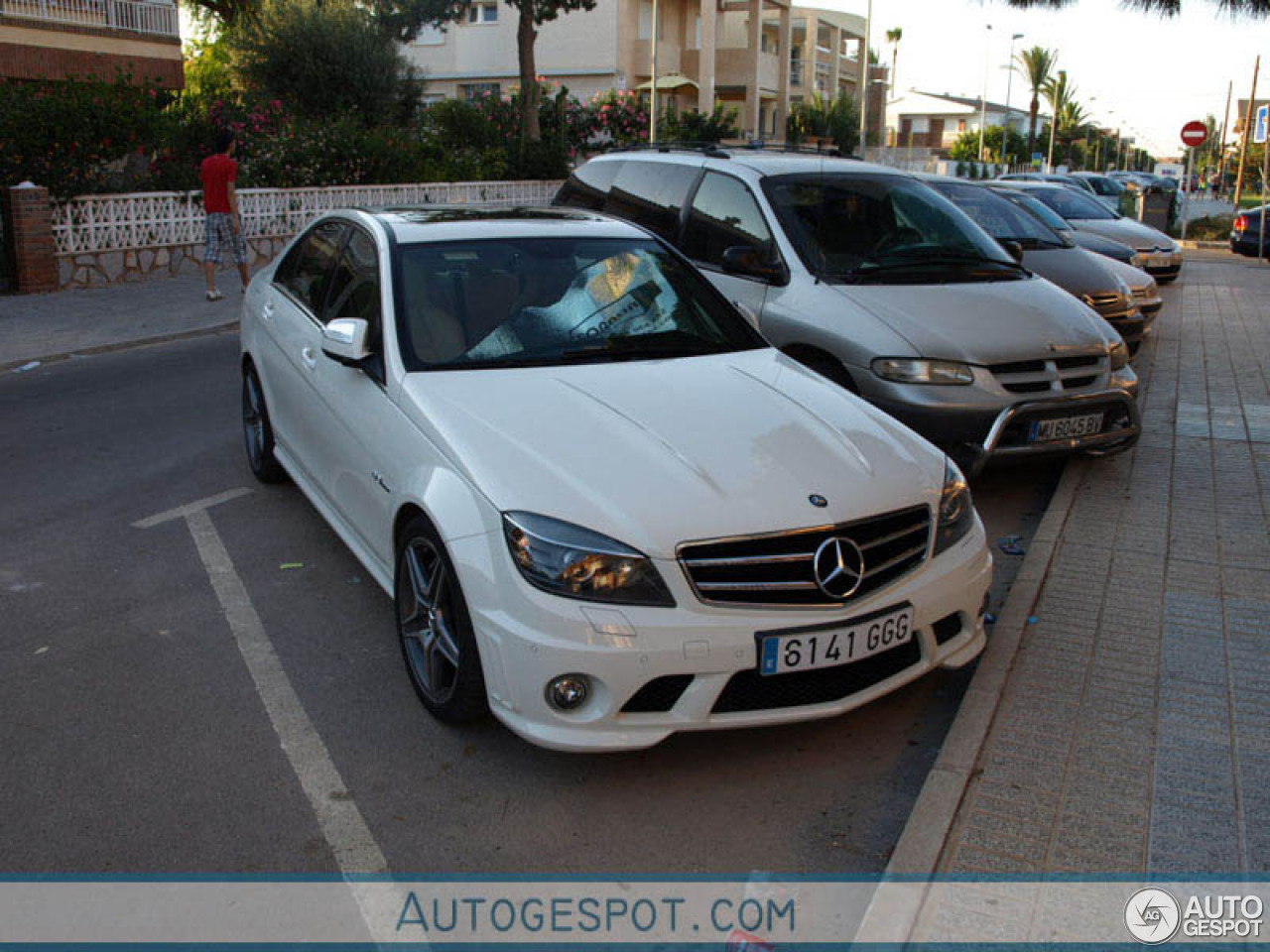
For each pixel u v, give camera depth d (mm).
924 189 7418
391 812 3297
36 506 5977
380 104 26875
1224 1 10039
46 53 22094
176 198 15703
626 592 3172
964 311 6066
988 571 3848
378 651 4324
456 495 3473
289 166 18906
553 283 4648
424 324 4312
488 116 29328
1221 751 3561
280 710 3861
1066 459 7008
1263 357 10703
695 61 44688
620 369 4227
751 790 3461
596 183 8328
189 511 5902
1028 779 3395
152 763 3523
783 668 3262
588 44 40281
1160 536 5586
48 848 3096
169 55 25016
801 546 3332
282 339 5527
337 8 26922
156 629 4484
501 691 3287
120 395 8656
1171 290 16656
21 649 4293
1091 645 4332
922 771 3598
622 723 3207
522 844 3168
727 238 6941
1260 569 5148
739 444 3645
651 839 3207
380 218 5023
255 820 3242
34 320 11852
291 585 4941
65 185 14125
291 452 5582
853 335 5918
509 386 3984
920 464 3791
